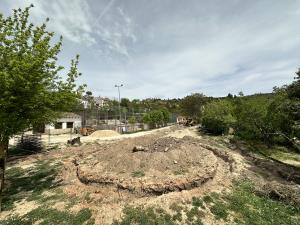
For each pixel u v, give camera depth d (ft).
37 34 28.32
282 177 41.98
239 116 86.02
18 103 25.94
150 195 28.30
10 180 39.17
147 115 159.43
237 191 31.60
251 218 25.05
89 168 36.99
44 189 33.40
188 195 28.45
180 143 48.03
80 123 151.23
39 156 57.67
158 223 23.16
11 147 72.95
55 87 30.94
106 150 47.52
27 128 30.53
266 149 69.92
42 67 27.66
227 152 55.77
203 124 103.60
